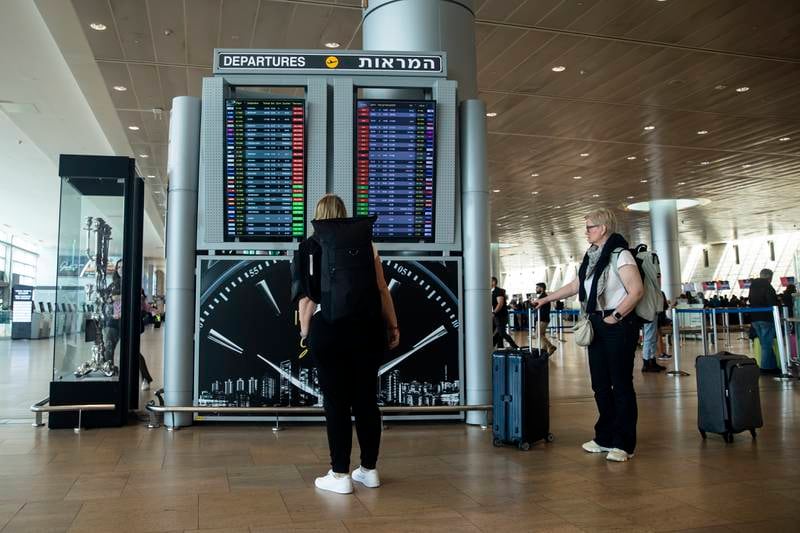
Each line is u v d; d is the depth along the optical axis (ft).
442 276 17.93
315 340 11.12
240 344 17.34
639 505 10.21
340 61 17.88
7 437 15.96
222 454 13.98
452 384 17.69
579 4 29.78
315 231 11.38
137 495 10.74
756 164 63.26
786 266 126.62
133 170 18.66
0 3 30.17
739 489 11.12
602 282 13.78
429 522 9.37
